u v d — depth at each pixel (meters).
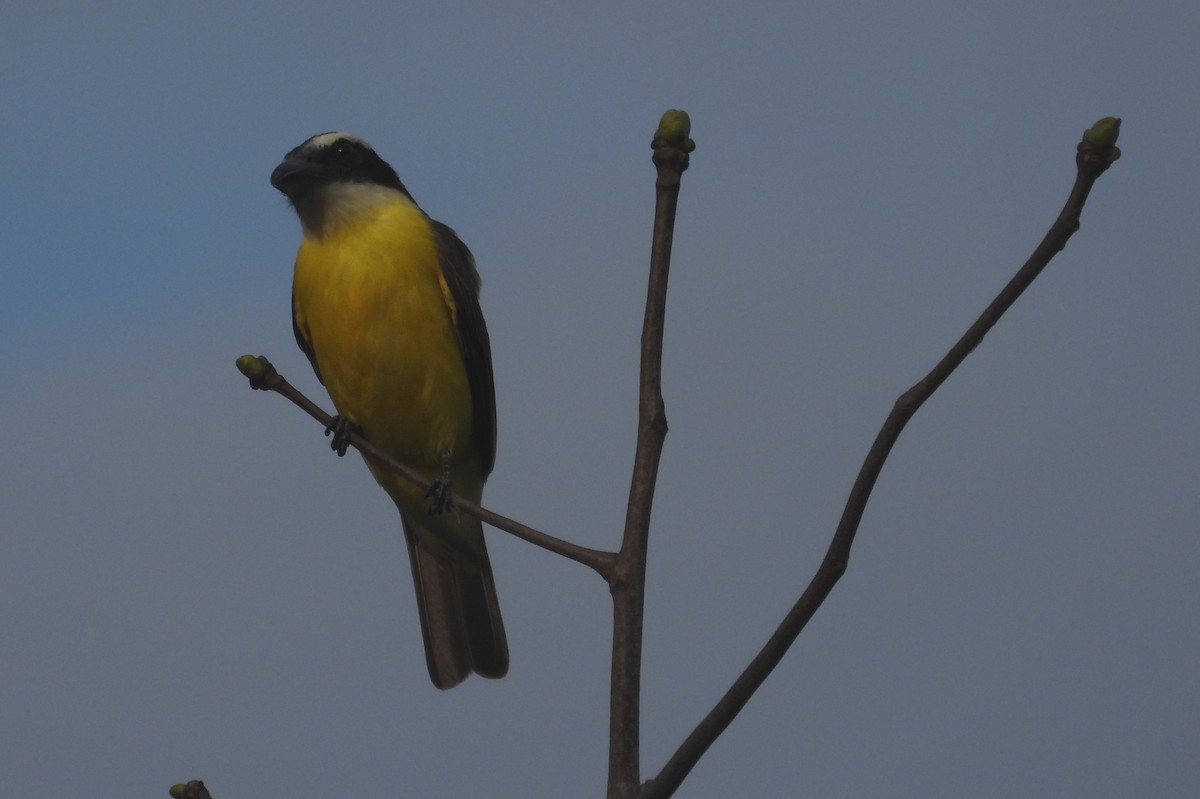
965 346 4.95
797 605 5.08
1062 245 4.86
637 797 5.31
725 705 5.14
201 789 6.30
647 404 5.89
